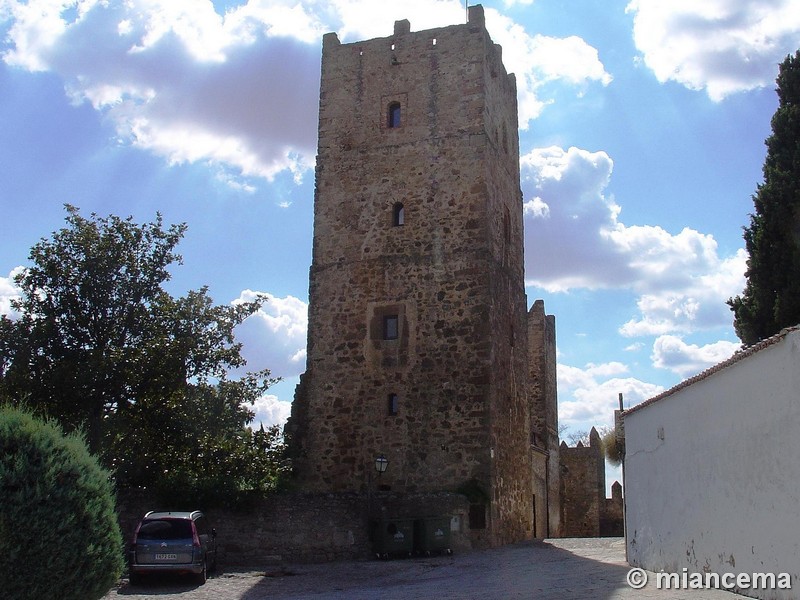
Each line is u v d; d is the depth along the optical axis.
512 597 15.70
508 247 32.31
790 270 22.78
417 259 30.05
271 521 23.61
